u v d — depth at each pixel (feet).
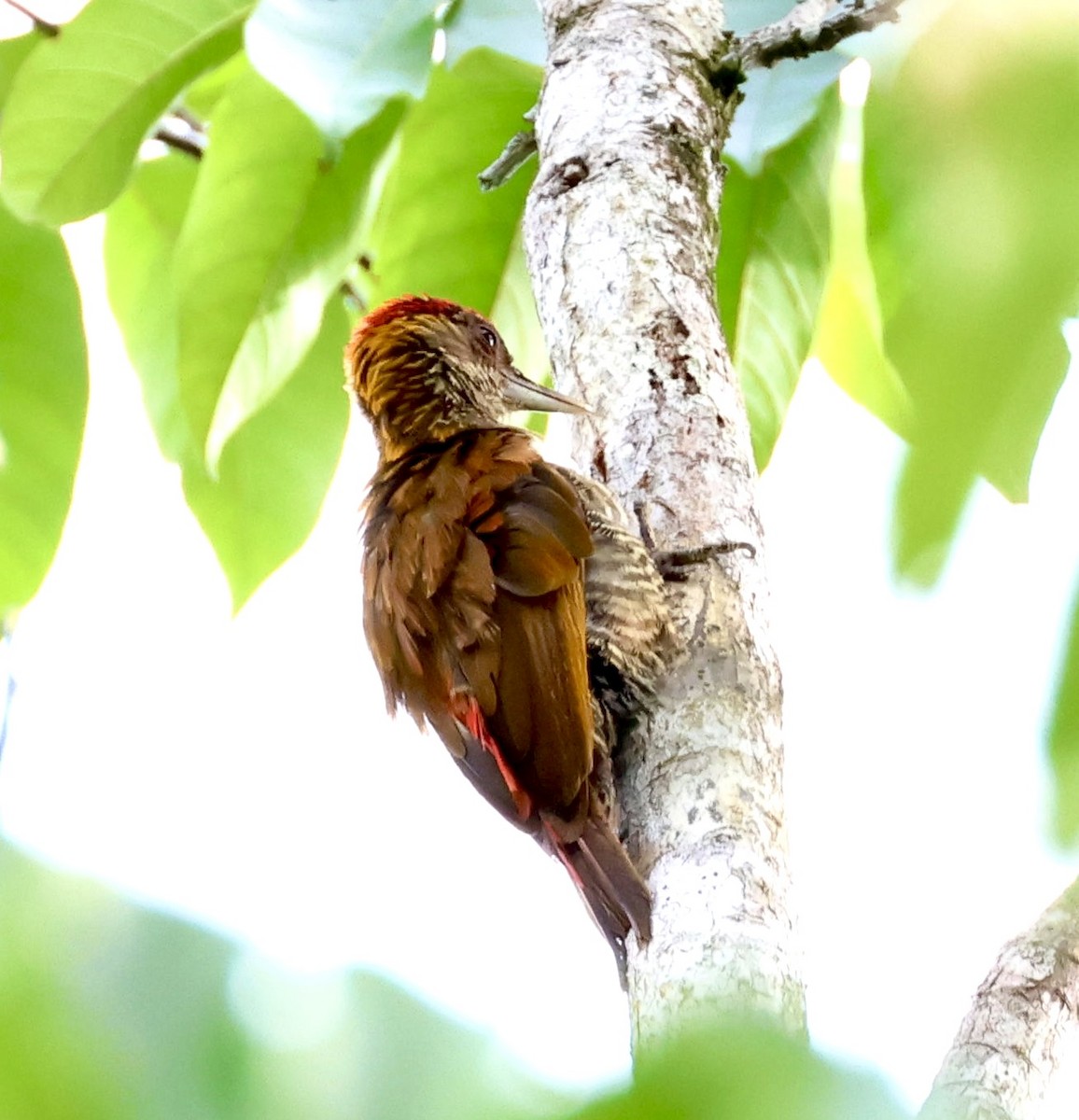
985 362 7.76
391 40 19.58
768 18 24.39
